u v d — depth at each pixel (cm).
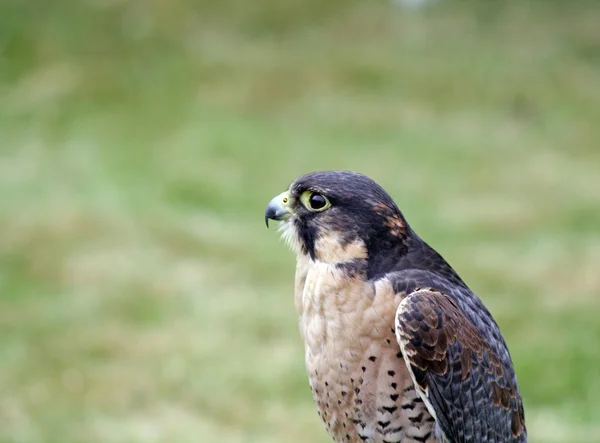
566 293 1399
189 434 1085
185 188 1766
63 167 1853
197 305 1361
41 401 1141
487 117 2173
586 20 2558
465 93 2244
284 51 2388
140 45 2366
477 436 573
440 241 1599
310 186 587
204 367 1208
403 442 568
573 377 1170
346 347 560
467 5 2606
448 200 1788
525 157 1997
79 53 2331
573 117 2181
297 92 2227
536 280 1442
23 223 1562
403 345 548
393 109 2172
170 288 1403
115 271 1441
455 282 596
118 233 1556
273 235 1609
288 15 2516
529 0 2645
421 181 1862
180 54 2342
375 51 2392
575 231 1653
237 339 1276
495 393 582
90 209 1631
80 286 1399
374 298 560
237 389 1167
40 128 2045
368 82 2269
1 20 2377
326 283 568
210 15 2505
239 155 1944
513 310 1341
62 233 1540
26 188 1741
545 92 2258
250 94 2209
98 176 1809
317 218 582
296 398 1152
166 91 2211
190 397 1157
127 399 1152
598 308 1340
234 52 2375
